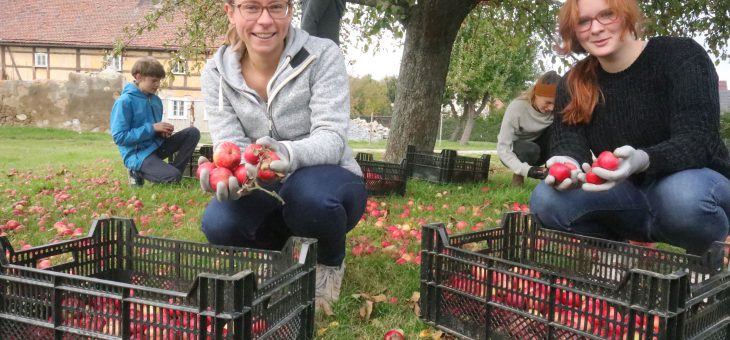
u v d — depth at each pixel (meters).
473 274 2.41
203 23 10.73
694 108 2.74
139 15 32.56
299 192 2.63
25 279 2.11
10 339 2.17
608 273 2.93
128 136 6.31
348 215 2.87
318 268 2.76
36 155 11.62
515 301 2.29
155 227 4.39
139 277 2.87
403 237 4.07
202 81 3.00
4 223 4.54
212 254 2.69
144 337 1.99
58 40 31.41
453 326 2.50
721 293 2.17
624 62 2.92
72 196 5.78
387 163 6.17
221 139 2.89
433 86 8.88
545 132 6.39
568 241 3.02
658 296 1.87
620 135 3.02
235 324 1.81
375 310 2.73
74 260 2.70
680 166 2.74
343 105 2.86
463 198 6.14
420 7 8.58
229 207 2.78
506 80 30.95
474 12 11.96
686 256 2.59
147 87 6.58
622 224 3.19
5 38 31.78
